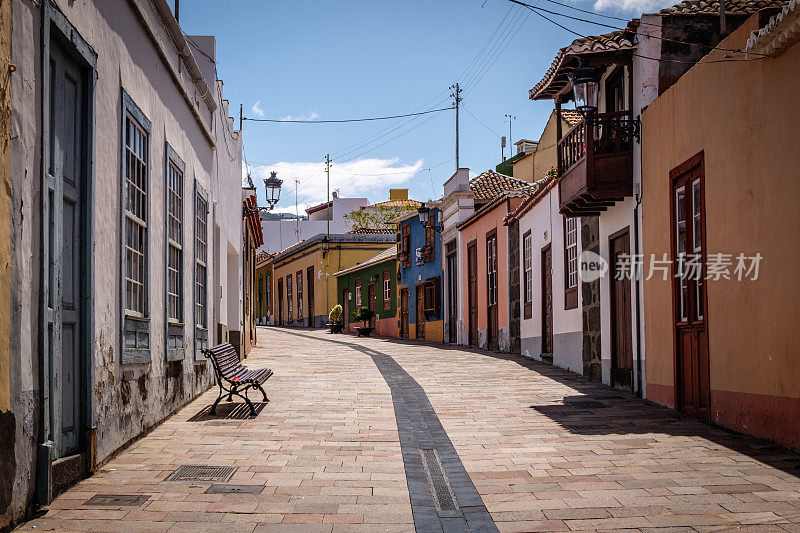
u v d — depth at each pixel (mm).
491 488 5738
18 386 4480
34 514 4789
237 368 10367
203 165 11547
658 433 7961
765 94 7164
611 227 12094
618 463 6543
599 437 7789
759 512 4957
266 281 52469
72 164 5625
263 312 53031
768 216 7137
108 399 6352
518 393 11375
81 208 5801
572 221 14523
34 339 4734
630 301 11312
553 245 15609
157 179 8219
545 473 6211
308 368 15242
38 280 4785
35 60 4750
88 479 5762
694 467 6324
